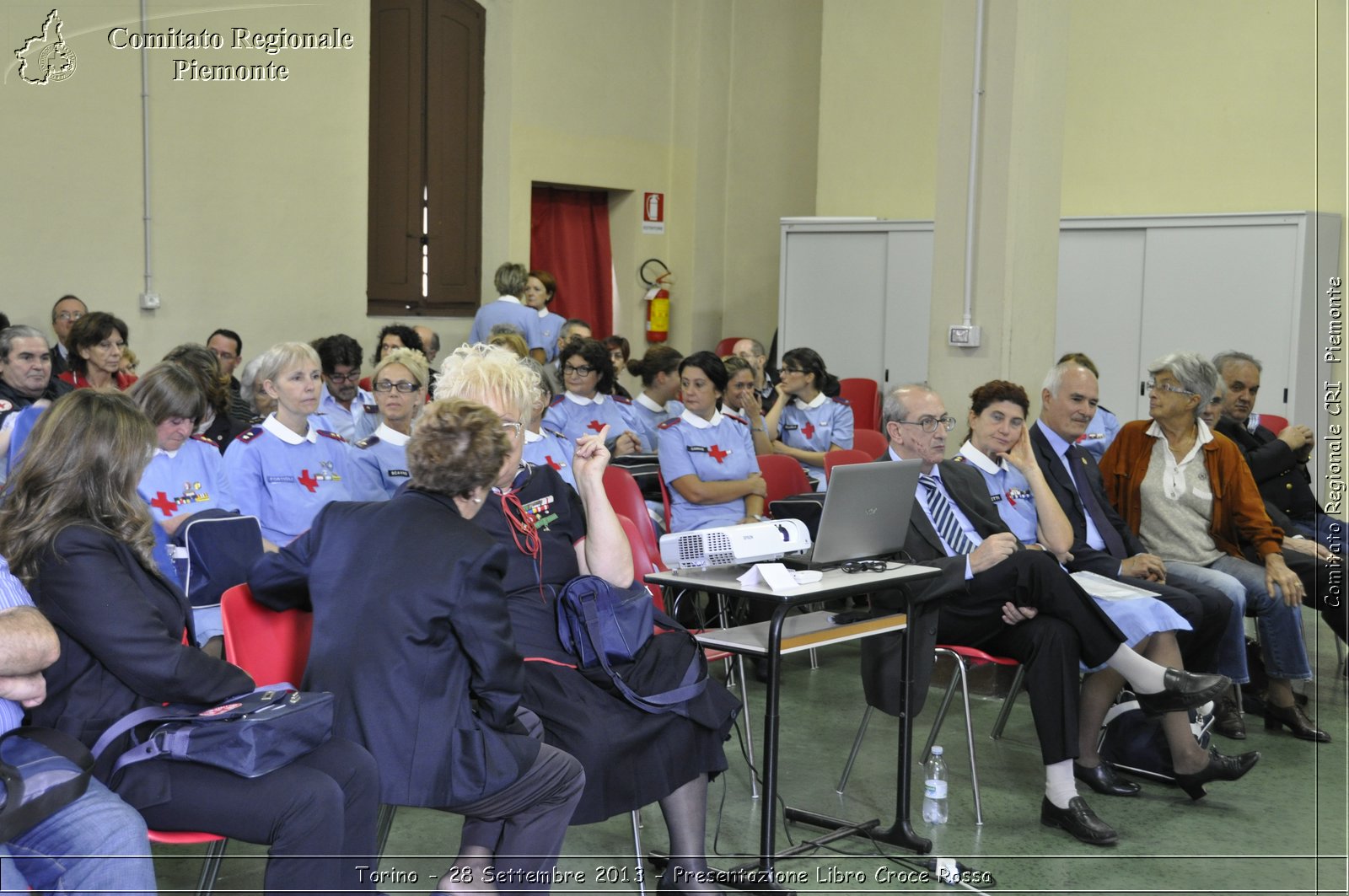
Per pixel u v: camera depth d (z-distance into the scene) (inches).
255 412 170.4
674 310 406.6
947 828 127.4
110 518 84.0
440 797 83.5
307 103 269.7
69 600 81.4
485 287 342.3
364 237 286.5
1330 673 194.1
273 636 95.3
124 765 81.4
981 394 154.1
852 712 165.8
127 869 77.2
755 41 398.0
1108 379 304.2
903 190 351.6
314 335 275.9
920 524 139.4
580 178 367.9
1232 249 284.5
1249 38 298.7
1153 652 140.4
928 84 344.2
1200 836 127.8
